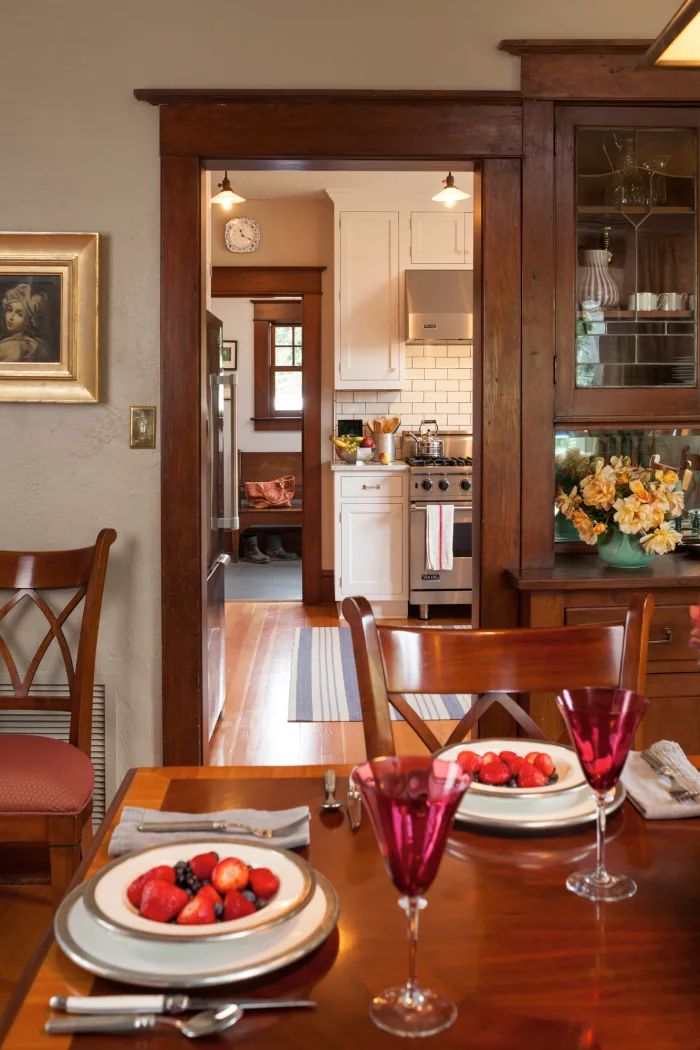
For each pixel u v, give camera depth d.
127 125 3.07
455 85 3.13
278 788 1.38
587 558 3.48
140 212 3.08
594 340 3.25
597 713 1.00
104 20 3.06
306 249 7.44
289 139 3.08
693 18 1.39
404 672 1.67
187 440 3.10
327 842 1.19
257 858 1.05
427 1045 0.78
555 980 0.87
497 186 3.16
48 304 3.06
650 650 3.03
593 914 0.99
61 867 2.22
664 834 1.20
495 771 1.29
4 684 3.13
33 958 0.91
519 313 3.19
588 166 3.21
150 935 0.86
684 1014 0.82
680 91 3.17
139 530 3.13
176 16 3.07
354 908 1.01
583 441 3.58
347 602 1.67
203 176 3.19
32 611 3.11
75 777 2.29
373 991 0.85
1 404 3.10
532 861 1.12
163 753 3.17
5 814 2.21
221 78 3.08
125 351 3.10
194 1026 0.79
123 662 3.15
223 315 11.03
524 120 3.14
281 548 10.91
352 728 4.41
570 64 3.14
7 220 3.07
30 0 3.04
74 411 3.11
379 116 3.10
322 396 7.47
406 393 7.37
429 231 6.97
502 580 3.23
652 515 3.09
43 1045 0.78
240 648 6.02
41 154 3.06
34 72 3.05
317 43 3.10
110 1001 0.82
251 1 3.07
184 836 1.16
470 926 0.97
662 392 3.25
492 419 3.21
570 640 1.71
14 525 3.13
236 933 0.87
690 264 3.26
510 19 3.13
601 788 1.04
